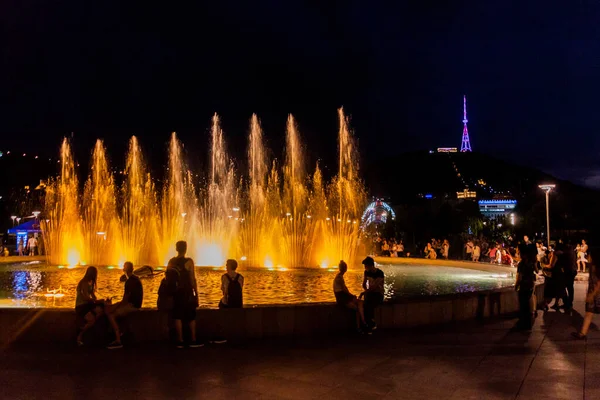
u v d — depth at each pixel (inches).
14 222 2262.6
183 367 268.7
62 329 324.2
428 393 228.4
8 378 249.0
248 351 302.4
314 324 348.8
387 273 859.4
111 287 633.0
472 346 315.9
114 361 280.1
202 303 509.0
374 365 272.4
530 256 377.1
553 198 2908.5
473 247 1130.0
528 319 367.6
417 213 3371.1
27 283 682.8
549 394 226.7
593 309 334.3
